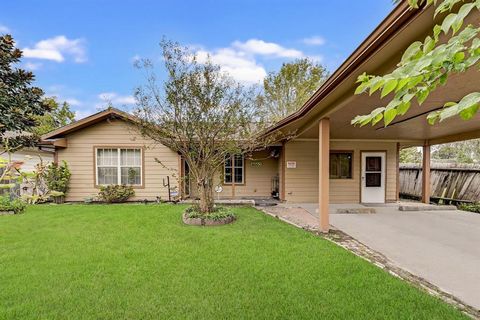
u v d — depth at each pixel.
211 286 3.18
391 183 10.60
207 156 6.77
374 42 2.71
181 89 6.44
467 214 8.12
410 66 1.13
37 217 6.78
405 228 6.28
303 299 2.89
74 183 9.78
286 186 10.15
